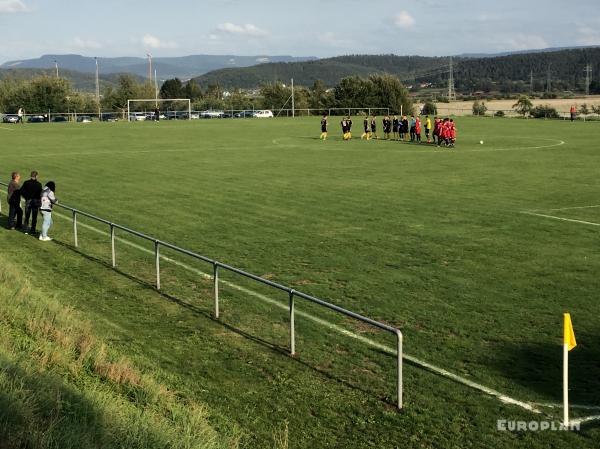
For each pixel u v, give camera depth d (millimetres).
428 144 58875
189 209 29156
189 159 47594
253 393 12234
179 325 15633
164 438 9633
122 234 24891
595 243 22406
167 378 12633
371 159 47156
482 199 30891
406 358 13508
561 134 70875
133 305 17062
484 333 14703
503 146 57094
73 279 19391
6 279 17547
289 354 13898
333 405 11773
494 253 21250
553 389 12086
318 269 19828
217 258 21219
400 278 18781
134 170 41750
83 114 106000
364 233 24219
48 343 12891
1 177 38656
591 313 15828
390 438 10695
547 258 20594
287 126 85125
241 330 15273
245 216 27531
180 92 174750
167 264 20766
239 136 68500
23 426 8945
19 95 112812
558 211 27906
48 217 24234
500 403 11641
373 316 15867
